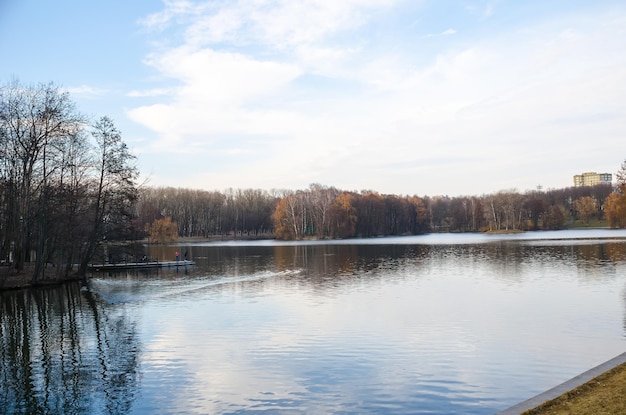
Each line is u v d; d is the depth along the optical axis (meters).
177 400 16.91
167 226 137.75
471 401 16.08
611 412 11.18
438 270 55.97
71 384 18.97
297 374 19.17
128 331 27.94
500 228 181.62
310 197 163.88
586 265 55.00
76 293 45.47
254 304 35.59
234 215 190.25
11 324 31.38
